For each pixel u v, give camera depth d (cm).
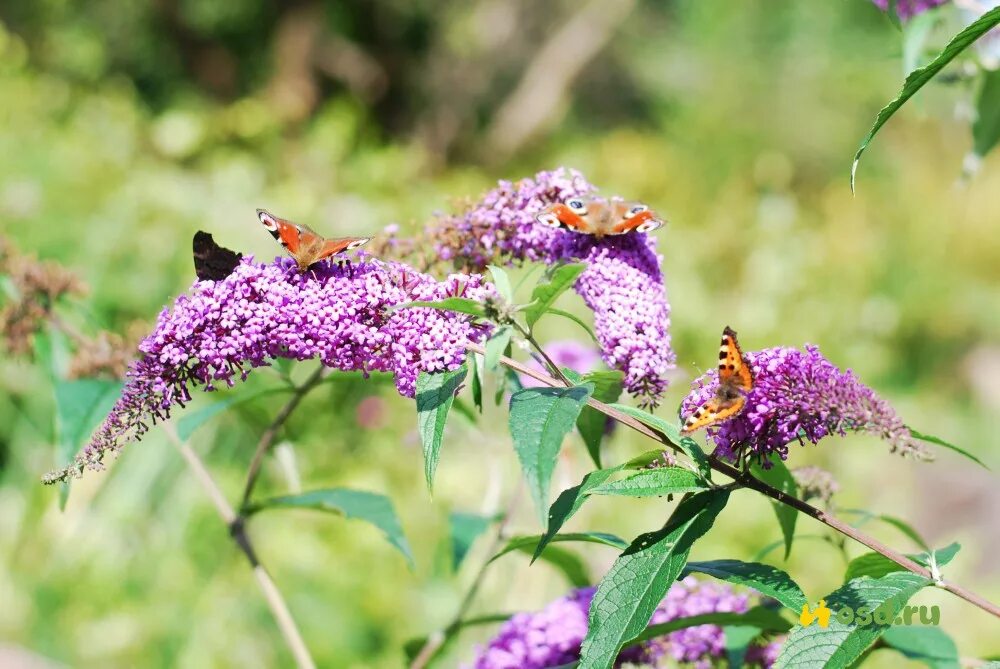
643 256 232
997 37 311
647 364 220
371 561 629
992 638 580
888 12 310
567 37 1631
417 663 306
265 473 693
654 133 1652
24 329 331
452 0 1625
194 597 593
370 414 750
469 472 684
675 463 200
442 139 1606
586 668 179
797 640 176
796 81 1533
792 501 194
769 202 1391
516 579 567
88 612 582
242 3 1488
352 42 1573
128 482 642
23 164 991
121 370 312
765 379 185
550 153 1642
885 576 187
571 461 354
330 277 210
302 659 281
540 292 201
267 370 288
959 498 767
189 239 948
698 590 262
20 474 664
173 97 1459
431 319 207
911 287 1256
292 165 1327
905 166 1471
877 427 178
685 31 1677
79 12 1434
